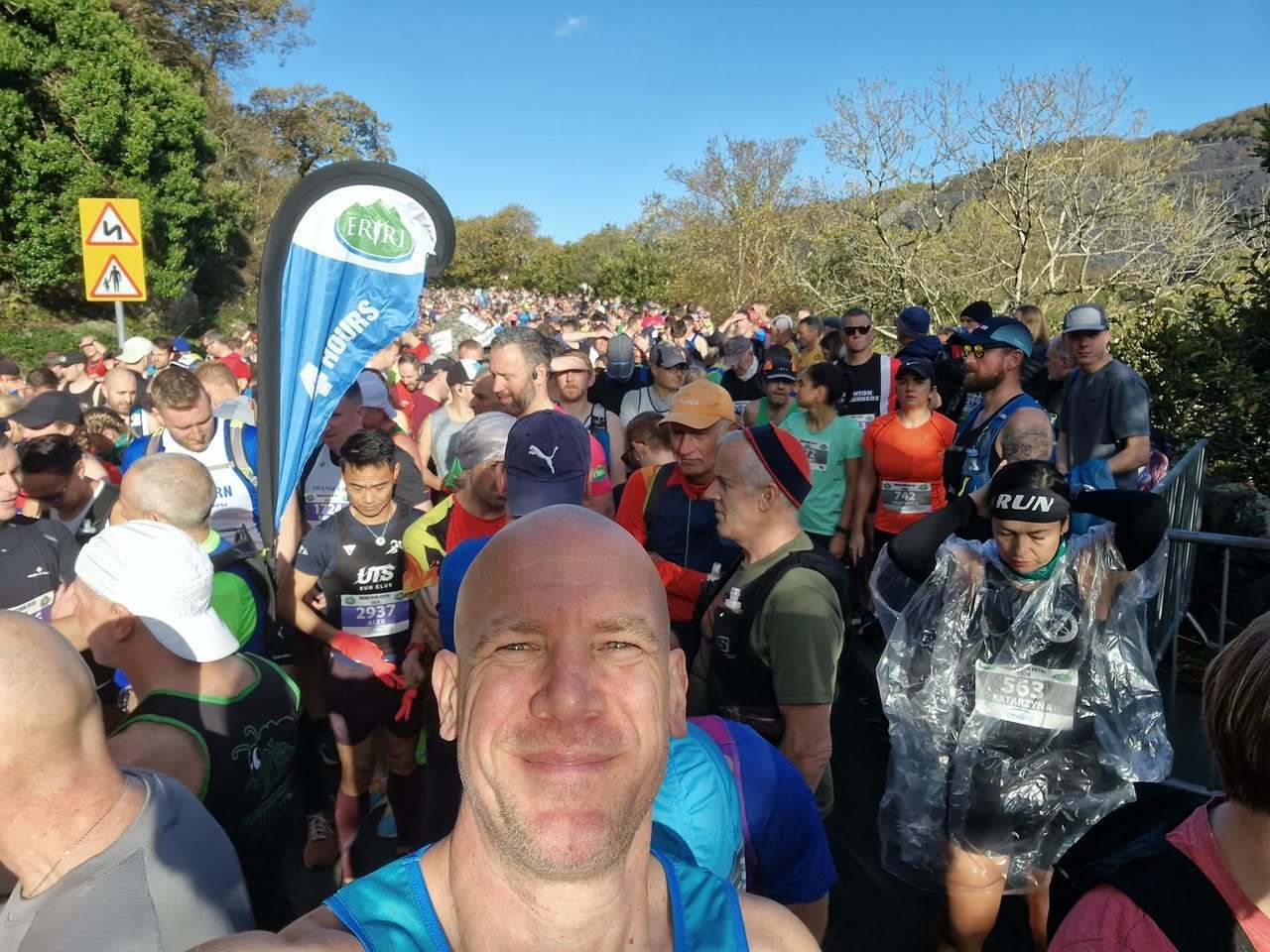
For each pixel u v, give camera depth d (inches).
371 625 87.6
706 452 81.3
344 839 88.6
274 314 84.8
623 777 24.6
